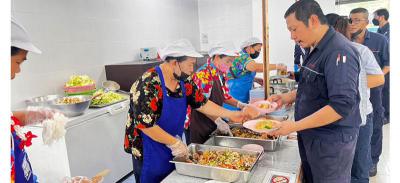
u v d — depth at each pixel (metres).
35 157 2.38
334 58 1.20
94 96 2.84
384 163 2.80
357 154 2.10
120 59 3.73
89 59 3.28
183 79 1.52
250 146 1.57
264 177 1.29
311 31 1.27
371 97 2.57
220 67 2.16
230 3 5.25
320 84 1.28
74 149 2.40
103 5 3.43
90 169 2.58
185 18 5.15
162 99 1.45
